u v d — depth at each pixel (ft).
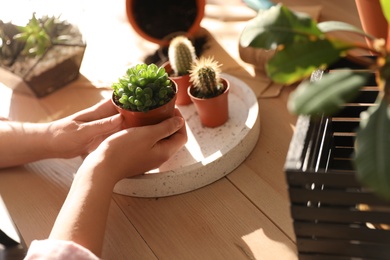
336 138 2.57
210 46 3.97
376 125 1.63
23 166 3.31
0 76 3.86
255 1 3.98
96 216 2.48
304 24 1.82
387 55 1.76
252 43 1.82
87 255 2.25
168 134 2.86
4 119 3.40
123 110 2.90
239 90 3.43
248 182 2.90
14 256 2.74
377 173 1.53
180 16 4.12
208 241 2.60
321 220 2.03
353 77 1.64
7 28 3.71
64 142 3.03
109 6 4.75
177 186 2.89
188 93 3.19
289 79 1.79
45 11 3.86
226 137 3.16
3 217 3.22
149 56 3.98
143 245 2.65
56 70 3.82
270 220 2.64
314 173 1.87
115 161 2.68
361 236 2.04
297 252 2.24
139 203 2.92
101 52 4.19
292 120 3.26
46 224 2.87
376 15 2.65
